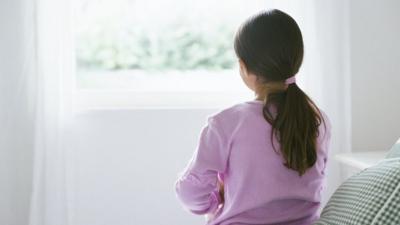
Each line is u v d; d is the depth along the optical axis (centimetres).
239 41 113
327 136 121
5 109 180
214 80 214
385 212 94
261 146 109
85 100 196
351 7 195
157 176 196
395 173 98
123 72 215
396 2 197
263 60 110
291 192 110
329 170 188
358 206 99
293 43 111
